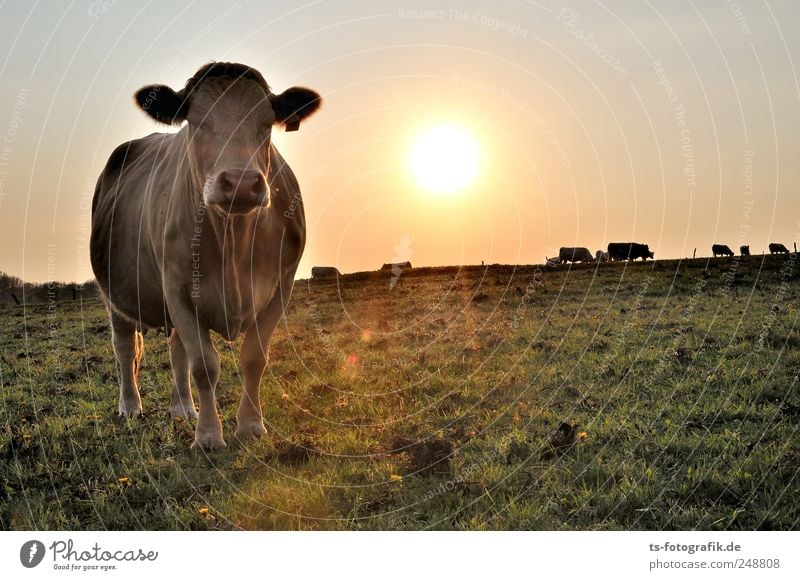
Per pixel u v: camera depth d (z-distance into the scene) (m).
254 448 6.31
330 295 23.09
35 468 5.96
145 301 7.46
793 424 6.48
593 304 17.09
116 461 6.16
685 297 17.62
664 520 4.79
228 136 5.78
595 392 8.10
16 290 28.73
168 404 8.40
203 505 5.18
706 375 8.50
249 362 6.88
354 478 5.62
